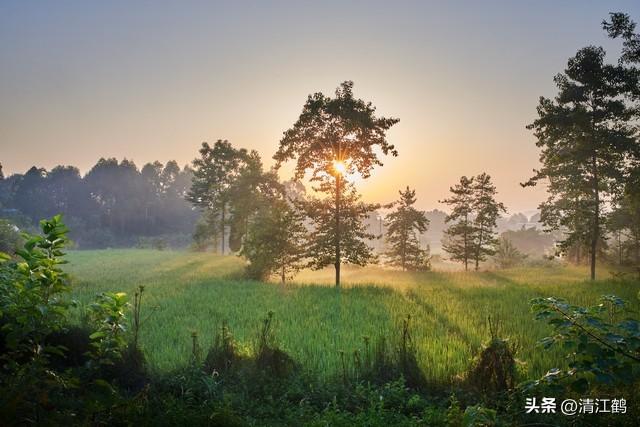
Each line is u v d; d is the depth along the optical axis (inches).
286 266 1469.0
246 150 2906.0
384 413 323.6
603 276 1577.3
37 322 250.5
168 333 589.9
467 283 1323.8
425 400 358.0
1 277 262.5
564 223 1440.7
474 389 374.3
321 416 323.6
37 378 236.7
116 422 245.8
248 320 699.4
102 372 350.9
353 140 1328.7
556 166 1515.7
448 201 2064.5
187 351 484.7
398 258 2256.4
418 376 402.9
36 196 6889.8
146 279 1360.7
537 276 1604.3
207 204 3002.0
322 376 410.6
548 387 227.1
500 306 813.2
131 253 2910.9
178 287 1148.5
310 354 487.5
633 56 1221.1
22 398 218.2
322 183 1328.7
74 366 344.8
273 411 336.8
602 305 233.5
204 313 761.0
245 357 429.1
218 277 1443.2
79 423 230.7
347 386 390.3
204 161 2928.2
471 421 236.5
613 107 1266.0
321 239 1299.2
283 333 587.2
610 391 296.0
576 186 1389.0
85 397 262.5
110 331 300.4
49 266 255.3
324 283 1370.6
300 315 736.3
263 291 1072.2
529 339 538.6
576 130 1366.9
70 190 7042.3
